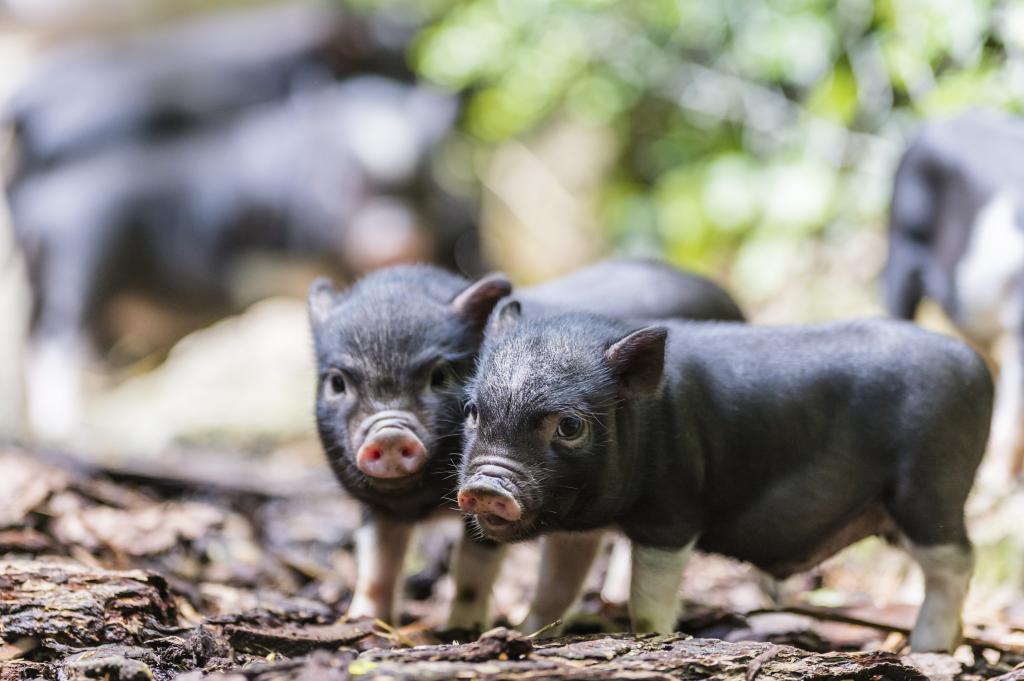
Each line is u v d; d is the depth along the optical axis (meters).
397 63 20.05
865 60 14.91
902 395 7.77
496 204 22.80
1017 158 11.02
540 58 18.20
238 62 19.53
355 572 10.57
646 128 20.28
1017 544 10.01
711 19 17.06
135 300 18.50
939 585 7.82
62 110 18.72
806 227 15.46
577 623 8.71
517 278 22.77
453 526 11.08
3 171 19.45
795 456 7.90
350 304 8.48
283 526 11.25
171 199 18.25
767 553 8.11
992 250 10.85
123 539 10.09
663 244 18.92
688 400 7.79
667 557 7.73
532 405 7.20
